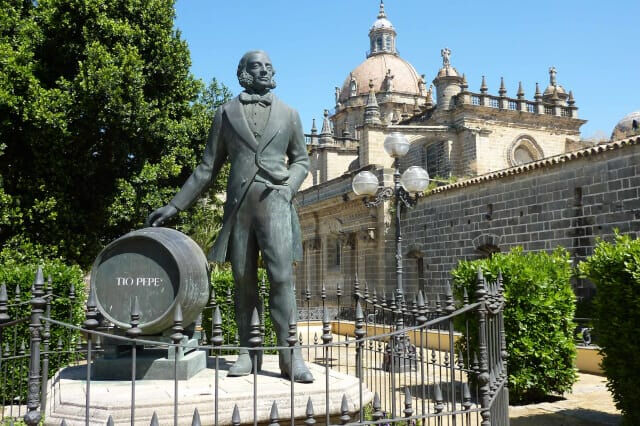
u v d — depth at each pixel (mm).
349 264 31938
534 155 35562
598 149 17297
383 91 55875
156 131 16125
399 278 12359
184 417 4844
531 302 9922
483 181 22062
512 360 9938
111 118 14492
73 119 14375
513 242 20750
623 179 16688
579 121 36562
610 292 8125
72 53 15266
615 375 8016
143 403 4867
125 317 6008
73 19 14977
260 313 6582
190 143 17578
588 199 17844
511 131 34844
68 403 5000
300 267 39656
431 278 25188
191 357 6203
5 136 14430
